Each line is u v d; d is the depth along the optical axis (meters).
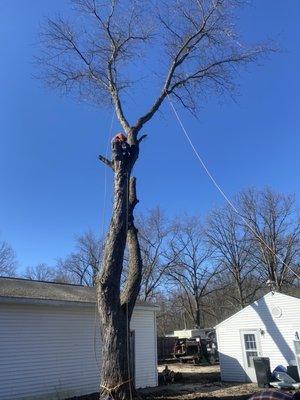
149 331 20.22
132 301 11.70
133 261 12.37
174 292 53.38
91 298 17.70
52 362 15.20
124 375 10.66
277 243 46.22
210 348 31.81
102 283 11.27
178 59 16.30
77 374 16.02
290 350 19.42
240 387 18.36
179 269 50.72
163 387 18.98
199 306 51.50
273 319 20.14
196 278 51.25
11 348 13.92
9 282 17.30
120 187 12.42
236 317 21.20
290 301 19.88
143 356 19.42
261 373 18.38
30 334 14.65
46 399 14.66
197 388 18.38
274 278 45.44
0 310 13.85
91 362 16.73
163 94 15.66
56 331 15.62
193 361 31.50
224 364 21.12
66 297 16.44
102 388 10.62
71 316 16.36
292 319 19.66
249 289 49.53
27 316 14.69
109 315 11.03
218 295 54.44
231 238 49.31
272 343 19.95
